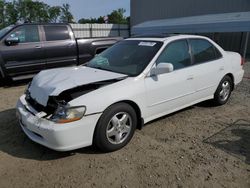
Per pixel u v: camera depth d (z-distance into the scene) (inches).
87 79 142.3
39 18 1688.0
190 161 131.0
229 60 212.4
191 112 200.4
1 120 180.9
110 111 132.3
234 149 143.3
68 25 316.8
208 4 764.0
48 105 129.1
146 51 165.0
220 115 194.5
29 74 291.9
